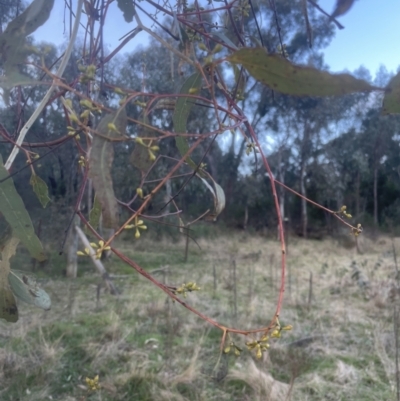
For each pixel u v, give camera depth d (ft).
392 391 10.05
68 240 23.15
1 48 2.50
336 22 2.78
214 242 40.24
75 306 16.14
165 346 12.26
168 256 31.14
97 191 2.03
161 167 18.34
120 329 13.53
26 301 3.40
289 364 10.98
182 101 2.83
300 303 17.13
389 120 54.29
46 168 18.99
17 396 9.82
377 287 18.88
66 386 10.44
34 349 11.85
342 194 58.49
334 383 10.66
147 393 10.11
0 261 3.15
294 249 37.93
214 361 11.59
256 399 9.73
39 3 2.58
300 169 55.47
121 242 35.88
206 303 16.96
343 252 37.01
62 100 2.36
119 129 2.07
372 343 13.02
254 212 55.67
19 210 2.78
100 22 2.89
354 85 1.88
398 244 40.50
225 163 53.83
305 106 45.73
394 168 59.41
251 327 13.97
